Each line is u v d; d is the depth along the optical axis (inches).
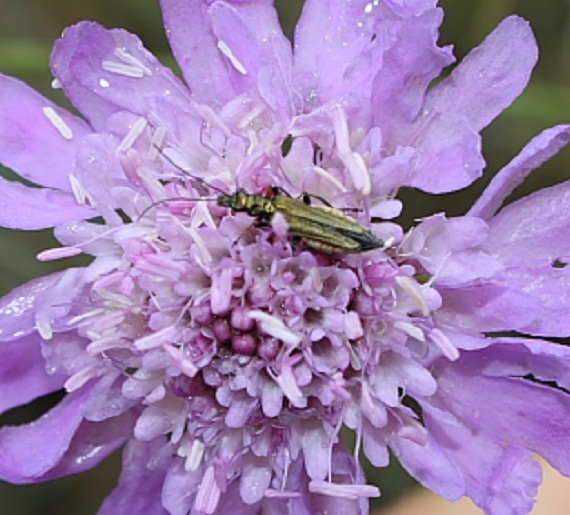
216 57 4.6
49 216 4.6
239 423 4.4
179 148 4.5
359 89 4.5
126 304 4.5
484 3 5.5
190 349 4.4
